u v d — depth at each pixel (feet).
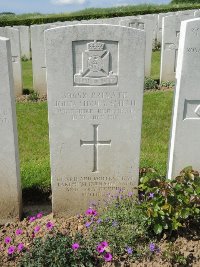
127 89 4.45
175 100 4.83
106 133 4.67
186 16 10.48
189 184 4.32
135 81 4.42
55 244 3.88
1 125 4.46
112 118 4.59
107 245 3.99
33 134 7.64
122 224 4.24
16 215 4.92
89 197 4.99
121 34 4.22
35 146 7.03
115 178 4.91
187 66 4.57
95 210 4.77
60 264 3.71
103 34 4.21
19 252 4.11
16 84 10.69
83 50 4.28
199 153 5.01
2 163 4.64
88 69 4.35
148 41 11.23
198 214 4.27
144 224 4.19
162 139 7.13
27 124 8.22
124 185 4.96
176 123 4.85
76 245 3.80
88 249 3.92
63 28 4.17
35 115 8.83
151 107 8.86
